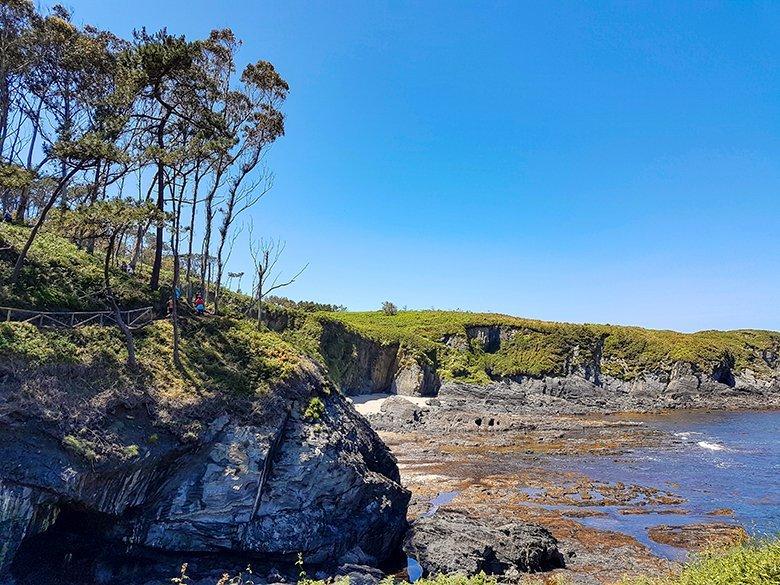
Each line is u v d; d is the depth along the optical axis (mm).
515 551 22891
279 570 21172
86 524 19516
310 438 23609
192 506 20484
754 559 11148
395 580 22562
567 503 33250
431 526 25547
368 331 96250
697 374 108188
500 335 118125
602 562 23578
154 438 20016
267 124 38250
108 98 27312
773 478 40312
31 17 37062
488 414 76750
